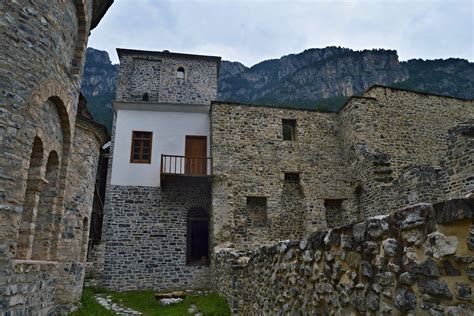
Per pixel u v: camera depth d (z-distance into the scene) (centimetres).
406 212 265
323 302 408
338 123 1769
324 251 407
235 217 1534
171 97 2189
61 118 732
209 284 1504
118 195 1568
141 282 1473
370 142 1583
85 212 986
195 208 1656
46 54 637
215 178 1552
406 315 261
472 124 896
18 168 558
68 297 884
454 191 917
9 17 577
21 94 575
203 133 1727
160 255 1523
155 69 2239
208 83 2264
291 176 1669
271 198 1588
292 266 512
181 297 1208
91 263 1638
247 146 1633
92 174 1033
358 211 1572
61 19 697
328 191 1636
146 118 1703
